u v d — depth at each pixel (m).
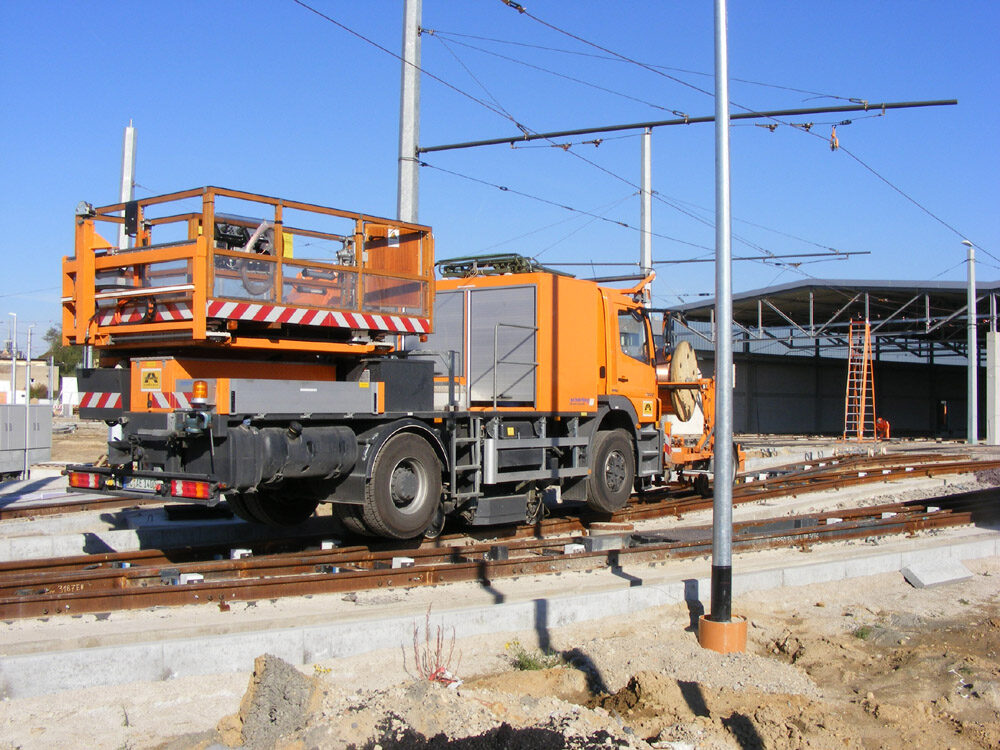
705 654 7.73
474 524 11.71
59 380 57.34
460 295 13.12
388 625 7.39
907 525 13.37
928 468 22.08
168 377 8.86
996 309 41.91
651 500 16.92
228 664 6.71
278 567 9.17
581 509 15.27
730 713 6.68
